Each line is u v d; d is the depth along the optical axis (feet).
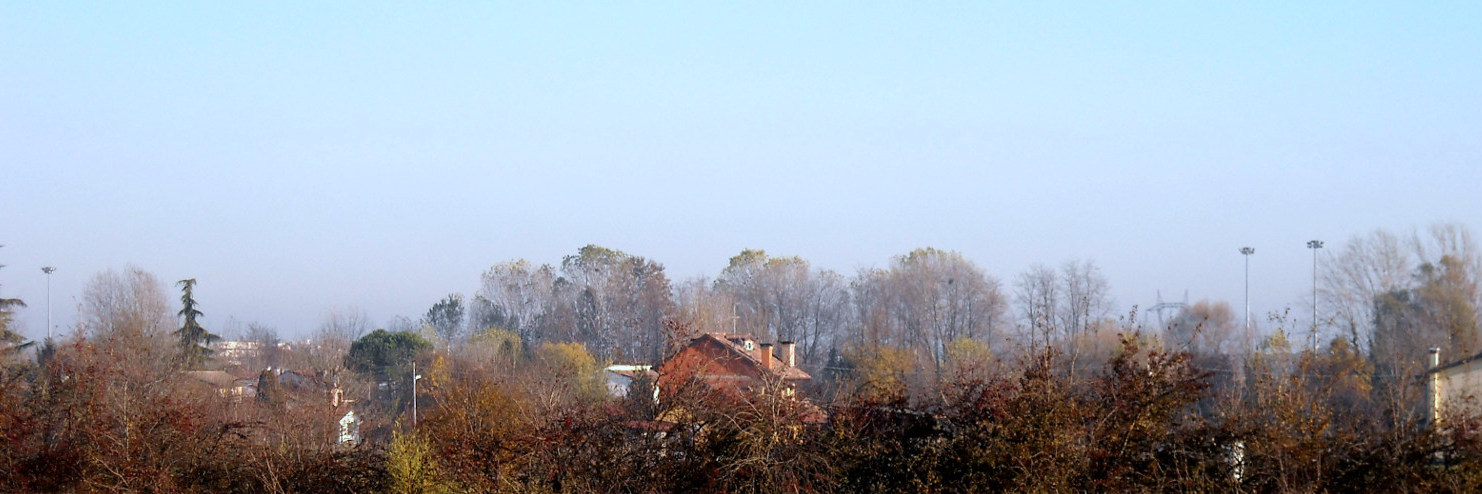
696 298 197.57
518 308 239.91
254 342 228.63
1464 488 39.06
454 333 259.60
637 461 49.73
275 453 56.90
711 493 47.24
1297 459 40.68
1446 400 44.50
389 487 54.44
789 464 47.24
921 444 47.21
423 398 128.98
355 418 92.89
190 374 100.07
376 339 168.04
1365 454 41.22
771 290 221.66
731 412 48.57
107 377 62.18
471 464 51.52
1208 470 42.16
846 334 213.05
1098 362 57.98
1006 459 43.52
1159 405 43.73
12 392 61.93
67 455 57.36
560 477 50.29
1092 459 42.83
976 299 196.54
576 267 231.50
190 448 57.62
